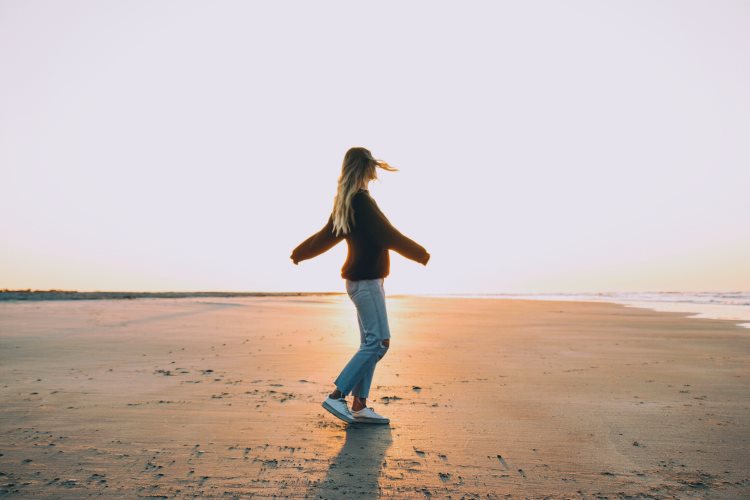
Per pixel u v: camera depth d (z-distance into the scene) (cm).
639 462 265
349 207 324
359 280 328
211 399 384
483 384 452
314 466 254
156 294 3256
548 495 225
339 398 323
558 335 859
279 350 641
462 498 220
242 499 215
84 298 2294
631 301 2700
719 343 756
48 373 482
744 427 326
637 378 482
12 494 217
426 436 304
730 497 224
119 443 283
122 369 504
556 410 365
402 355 614
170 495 218
